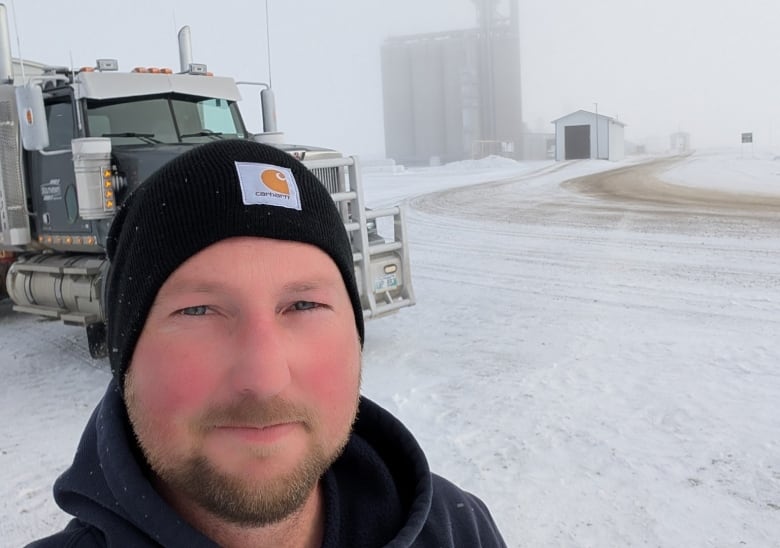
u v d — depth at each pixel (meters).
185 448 0.81
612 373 5.35
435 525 1.19
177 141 6.48
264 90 7.73
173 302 0.84
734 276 8.91
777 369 5.27
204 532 0.91
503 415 4.56
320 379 0.88
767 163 37.22
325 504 1.09
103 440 0.91
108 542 0.87
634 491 3.47
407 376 5.47
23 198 6.56
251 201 0.87
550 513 3.29
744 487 3.46
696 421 4.31
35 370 6.06
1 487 3.83
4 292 7.50
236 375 0.80
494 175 37.91
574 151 55.81
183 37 7.71
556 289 8.71
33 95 5.59
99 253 6.12
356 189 5.84
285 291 0.87
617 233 13.24
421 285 9.45
